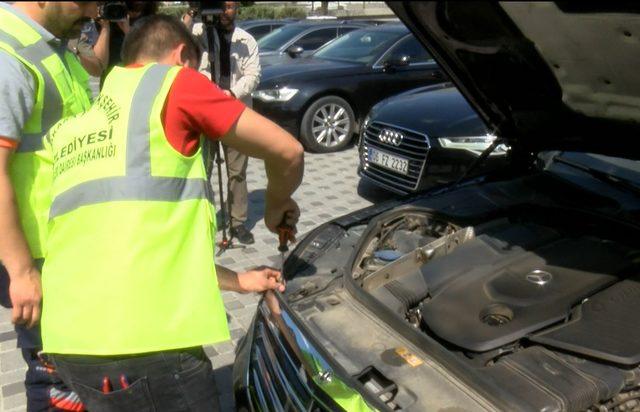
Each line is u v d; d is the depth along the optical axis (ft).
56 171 6.02
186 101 5.60
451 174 16.40
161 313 5.65
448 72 8.36
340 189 20.49
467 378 6.05
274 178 6.22
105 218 5.57
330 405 5.96
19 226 6.53
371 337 6.84
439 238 8.79
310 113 24.31
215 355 11.60
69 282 5.72
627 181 9.38
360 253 8.42
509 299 7.30
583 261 7.88
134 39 6.22
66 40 7.25
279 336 7.20
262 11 66.33
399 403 5.98
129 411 5.90
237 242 16.15
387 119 17.95
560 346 6.42
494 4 6.23
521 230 8.91
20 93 6.46
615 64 6.55
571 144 9.01
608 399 6.05
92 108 6.07
